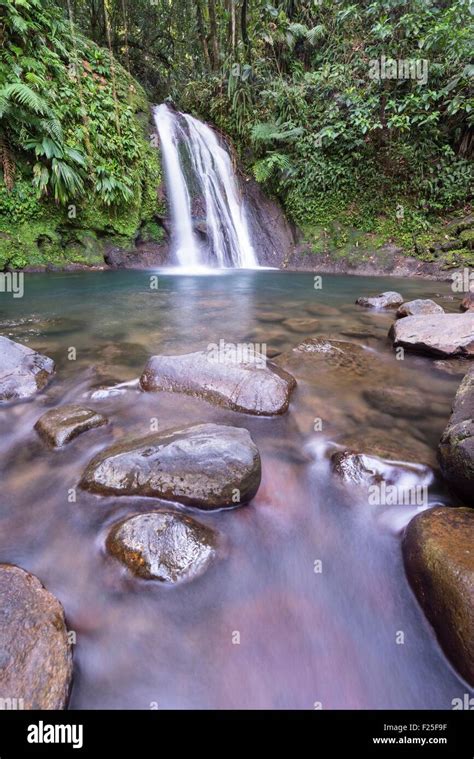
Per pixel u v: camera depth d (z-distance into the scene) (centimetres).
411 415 276
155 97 1620
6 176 788
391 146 1025
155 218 1044
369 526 184
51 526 177
